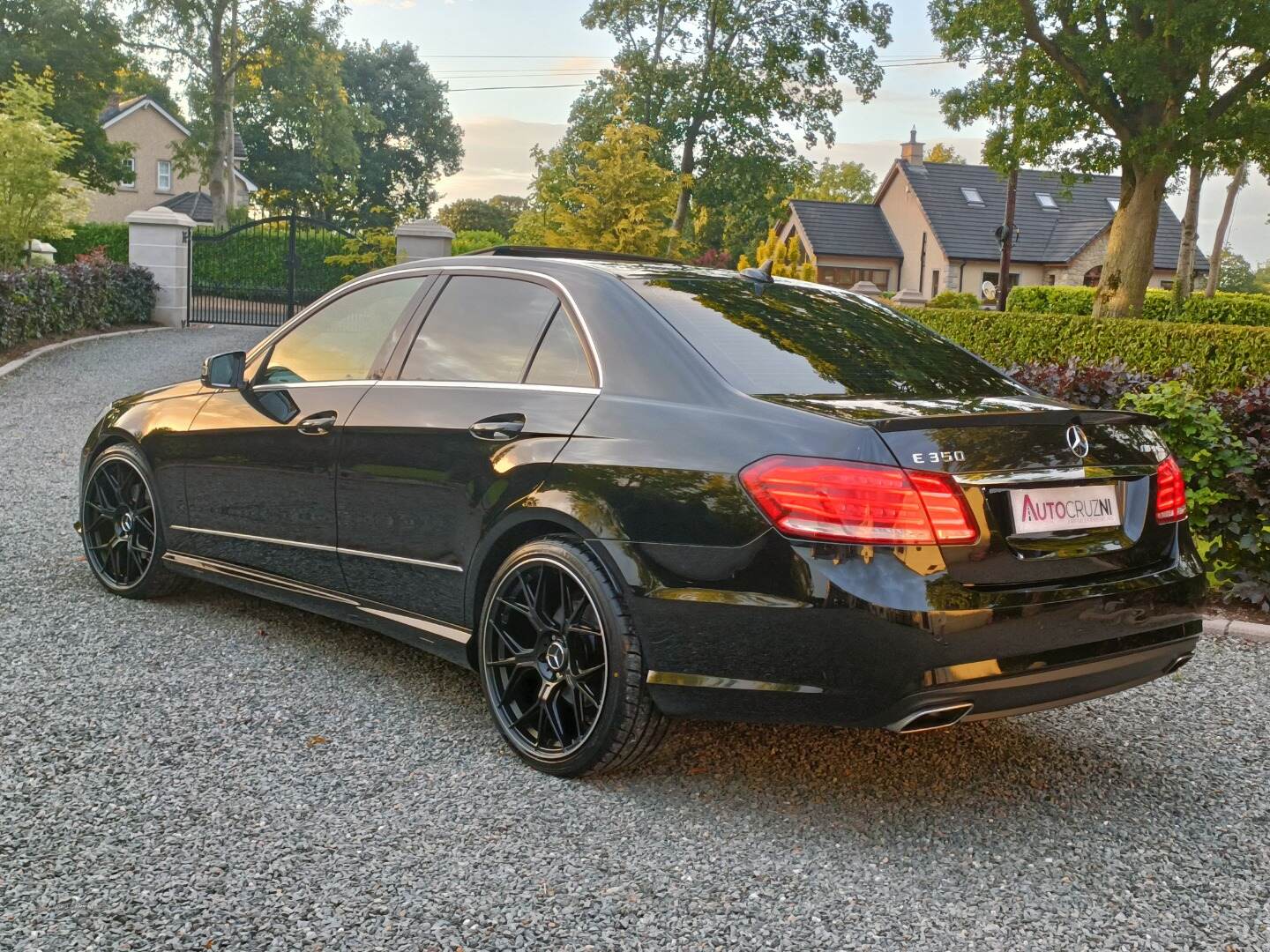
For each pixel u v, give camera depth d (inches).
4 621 183.0
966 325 922.1
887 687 110.2
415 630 152.4
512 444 137.8
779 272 1015.0
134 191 2142.0
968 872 113.6
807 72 1494.8
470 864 110.9
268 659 170.9
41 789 123.3
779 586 113.3
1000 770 141.5
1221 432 221.3
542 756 133.5
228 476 179.5
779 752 143.7
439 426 147.2
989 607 111.4
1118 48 908.0
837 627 110.7
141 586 197.2
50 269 692.7
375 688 160.4
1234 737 155.6
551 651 133.3
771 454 115.8
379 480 154.5
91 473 204.4
